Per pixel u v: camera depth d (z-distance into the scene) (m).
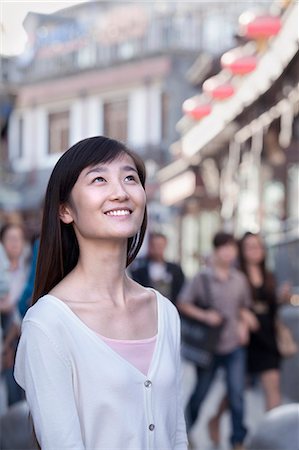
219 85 12.16
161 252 7.85
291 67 10.14
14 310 6.35
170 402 2.48
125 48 28.09
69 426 2.32
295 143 12.45
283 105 11.51
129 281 2.64
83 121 29.38
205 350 6.99
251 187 14.73
